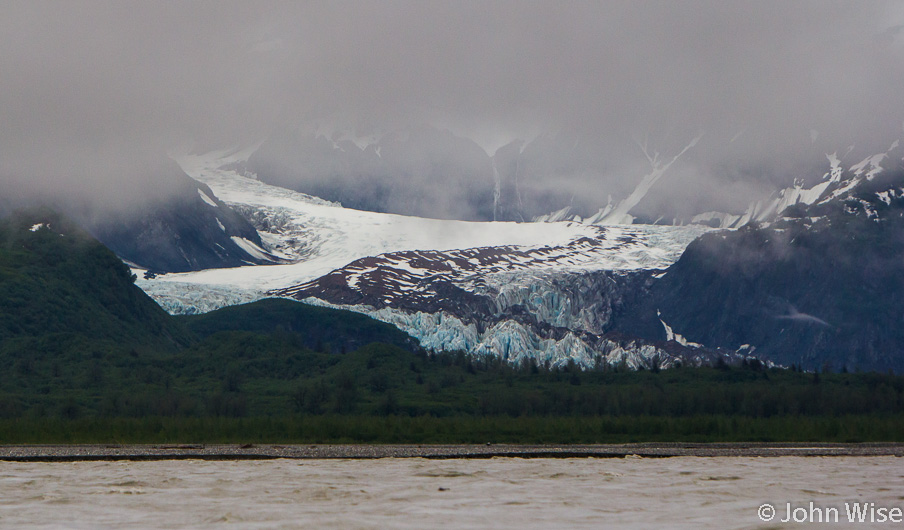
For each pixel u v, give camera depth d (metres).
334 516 113.88
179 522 109.06
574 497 135.62
